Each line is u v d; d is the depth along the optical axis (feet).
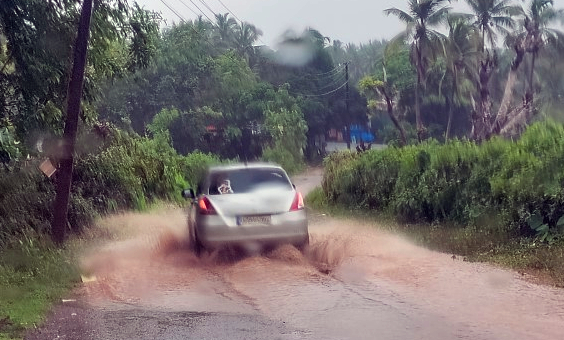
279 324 21.30
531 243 34.96
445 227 43.86
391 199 56.13
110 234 44.96
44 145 39.93
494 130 110.42
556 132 43.29
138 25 44.14
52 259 32.76
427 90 186.60
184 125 155.74
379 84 159.94
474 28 151.53
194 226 33.88
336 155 84.89
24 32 36.73
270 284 27.50
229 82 171.53
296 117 174.70
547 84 163.22
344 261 32.32
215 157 117.19
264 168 34.83
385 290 25.99
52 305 24.79
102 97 47.62
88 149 51.85
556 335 19.34
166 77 161.38
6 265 31.89
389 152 64.28
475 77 153.38
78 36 36.52
